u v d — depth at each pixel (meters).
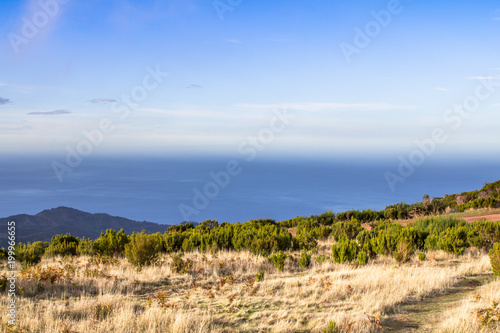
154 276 10.36
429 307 7.39
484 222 15.19
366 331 5.84
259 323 6.44
